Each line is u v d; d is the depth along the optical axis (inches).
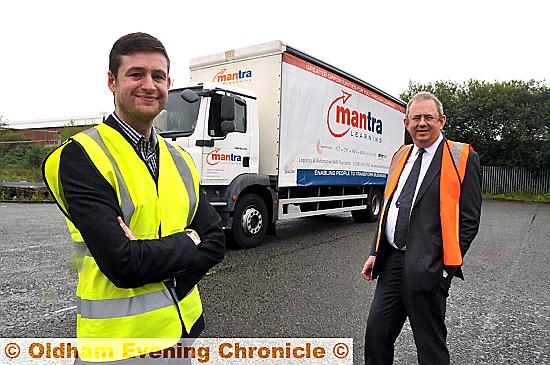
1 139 951.0
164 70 65.0
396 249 109.7
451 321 168.9
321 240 339.3
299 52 310.2
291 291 199.3
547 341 150.0
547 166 946.1
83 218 55.2
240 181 270.7
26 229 377.4
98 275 59.7
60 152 58.4
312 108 329.4
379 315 111.0
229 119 251.6
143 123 65.0
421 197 102.0
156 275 58.0
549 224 489.1
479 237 386.0
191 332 70.1
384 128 466.0
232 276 223.1
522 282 230.2
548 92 952.3
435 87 1106.1
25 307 170.2
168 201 65.3
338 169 371.9
